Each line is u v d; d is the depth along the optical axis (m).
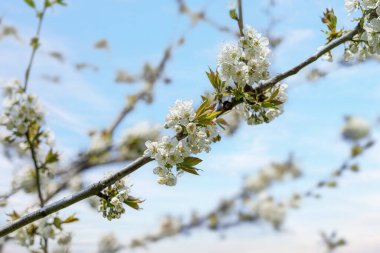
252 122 0.71
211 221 1.35
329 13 0.72
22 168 1.00
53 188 1.11
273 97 0.69
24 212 0.89
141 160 0.63
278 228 1.36
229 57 0.69
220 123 0.68
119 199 0.64
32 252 0.88
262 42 0.71
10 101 0.90
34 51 0.92
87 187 0.62
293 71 0.69
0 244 0.88
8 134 0.89
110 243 1.22
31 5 0.92
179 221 1.33
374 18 0.70
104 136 1.26
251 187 1.42
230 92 0.68
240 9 0.72
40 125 0.91
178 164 0.64
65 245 0.89
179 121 0.65
